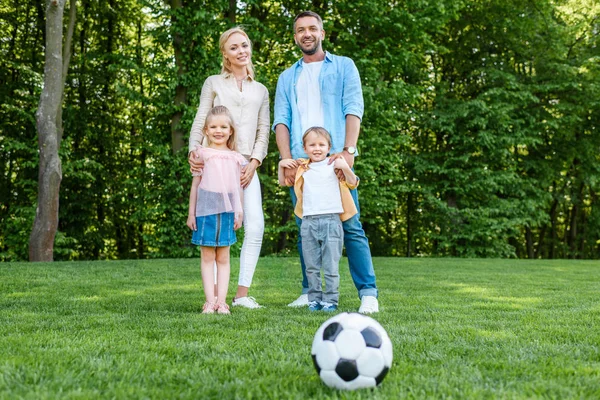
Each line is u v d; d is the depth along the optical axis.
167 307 3.66
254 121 3.98
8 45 15.50
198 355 2.22
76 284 5.13
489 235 16.77
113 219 17.48
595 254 22.48
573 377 1.89
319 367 1.79
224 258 3.60
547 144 18.62
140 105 16.48
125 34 16.84
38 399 1.58
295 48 12.76
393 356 2.20
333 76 3.85
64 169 13.29
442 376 1.89
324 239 3.61
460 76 18.31
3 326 2.83
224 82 3.96
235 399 1.62
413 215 19.84
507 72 17.38
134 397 1.62
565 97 17.64
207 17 11.57
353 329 1.79
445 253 17.70
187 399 1.62
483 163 17.12
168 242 12.62
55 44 10.45
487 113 16.53
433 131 17.61
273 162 14.74
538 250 22.06
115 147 16.52
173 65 12.08
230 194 3.56
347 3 13.16
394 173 15.45
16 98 14.62
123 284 5.19
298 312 3.44
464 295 4.71
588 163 18.59
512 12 17.08
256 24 12.35
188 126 12.09
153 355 2.17
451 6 14.36
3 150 14.34
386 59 13.45
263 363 2.05
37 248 10.46
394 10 13.25
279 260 10.01
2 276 5.73
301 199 3.72
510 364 2.09
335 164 3.58
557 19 17.94
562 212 22.83
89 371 1.92
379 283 5.81
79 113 15.45
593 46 18.41
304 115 3.88
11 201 15.15
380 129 14.48
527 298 4.54
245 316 3.23
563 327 2.99
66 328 2.78
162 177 12.54
